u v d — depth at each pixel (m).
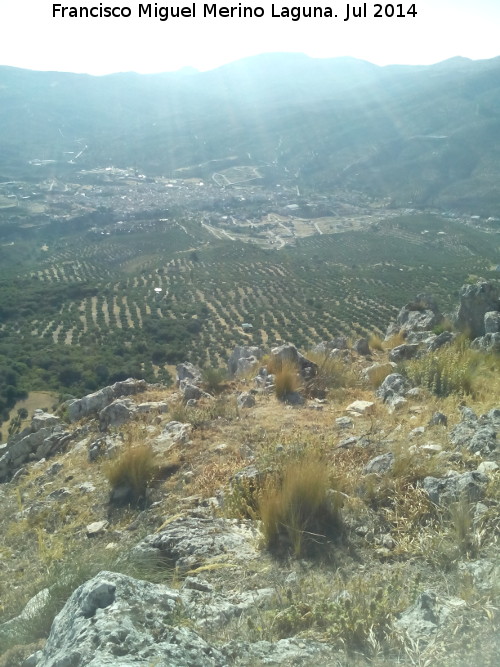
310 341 47.97
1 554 6.19
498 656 2.86
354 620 3.20
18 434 10.26
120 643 2.77
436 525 4.29
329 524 4.55
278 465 5.48
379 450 6.02
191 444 7.18
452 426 6.38
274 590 3.82
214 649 2.93
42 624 3.87
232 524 4.84
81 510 6.57
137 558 4.40
